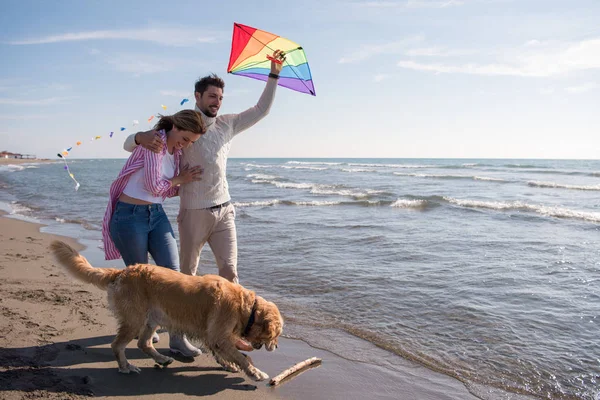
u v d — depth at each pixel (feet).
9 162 242.58
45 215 44.29
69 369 11.62
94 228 36.37
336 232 34.45
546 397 11.14
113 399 10.38
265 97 14.66
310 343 14.38
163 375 11.89
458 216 42.91
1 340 12.78
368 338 14.73
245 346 12.37
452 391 11.40
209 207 13.42
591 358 13.26
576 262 24.32
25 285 18.49
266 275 22.27
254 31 13.62
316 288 20.11
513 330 15.30
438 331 15.29
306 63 14.39
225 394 11.00
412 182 92.89
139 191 12.73
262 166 220.43
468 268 23.26
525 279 21.20
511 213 44.37
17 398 9.73
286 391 11.29
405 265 24.04
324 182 95.25
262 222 39.73
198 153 13.15
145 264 12.10
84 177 112.37
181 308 11.63
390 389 11.48
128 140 12.84
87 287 18.93
